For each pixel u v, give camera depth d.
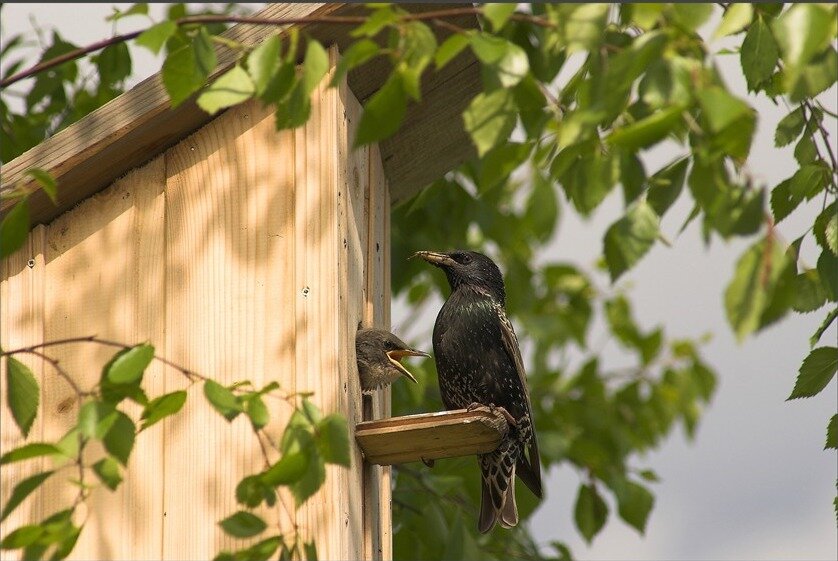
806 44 6.60
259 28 9.54
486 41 7.28
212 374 9.37
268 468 7.36
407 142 12.24
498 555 14.83
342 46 9.82
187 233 9.70
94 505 9.34
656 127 6.75
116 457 7.10
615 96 6.92
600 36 7.01
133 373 7.15
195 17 7.81
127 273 9.77
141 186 9.89
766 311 6.76
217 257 9.57
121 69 13.15
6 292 9.87
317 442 7.25
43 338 9.78
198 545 9.12
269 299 9.41
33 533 7.05
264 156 9.68
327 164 9.48
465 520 14.34
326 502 8.91
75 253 9.91
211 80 9.48
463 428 9.77
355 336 10.02
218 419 9.27
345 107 9.89
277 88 7.48
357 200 10.47
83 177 9.80
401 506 13.95
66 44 13.43
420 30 7.23
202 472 9.22
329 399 9.07
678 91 6.84
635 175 7.66
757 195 6.86
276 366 9.27
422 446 10.00
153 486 9.28
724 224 6.87
